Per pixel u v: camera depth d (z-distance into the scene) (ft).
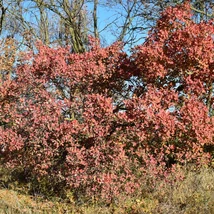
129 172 20.90
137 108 19.86
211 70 21.63
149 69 21.59
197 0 38.52
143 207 21.16
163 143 20.94
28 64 24.48
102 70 23.08
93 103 20.83
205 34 21.29
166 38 22.31
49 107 21.21
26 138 21.40
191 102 20.80
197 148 21.24
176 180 22.22
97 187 20.39
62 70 22.57
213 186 24.54
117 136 20.53
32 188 24.04
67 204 21.63
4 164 24.29
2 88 24.30
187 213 20.40
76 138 21.09
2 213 19.80
